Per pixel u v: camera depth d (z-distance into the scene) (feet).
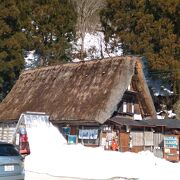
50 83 137.18
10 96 144.15
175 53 143.02
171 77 146.20
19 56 158.71
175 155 106.52
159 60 139.74
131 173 67.72
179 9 141.49
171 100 153.89
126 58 123.24
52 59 177.68
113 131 115.34
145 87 127.24
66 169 75.15
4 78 160.97
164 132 121.08
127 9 158.51
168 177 63.82
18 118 126.62
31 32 172.55
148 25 145.38
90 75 127.65
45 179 67.31
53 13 176.55
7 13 158.51
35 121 114.32
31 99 134.82
